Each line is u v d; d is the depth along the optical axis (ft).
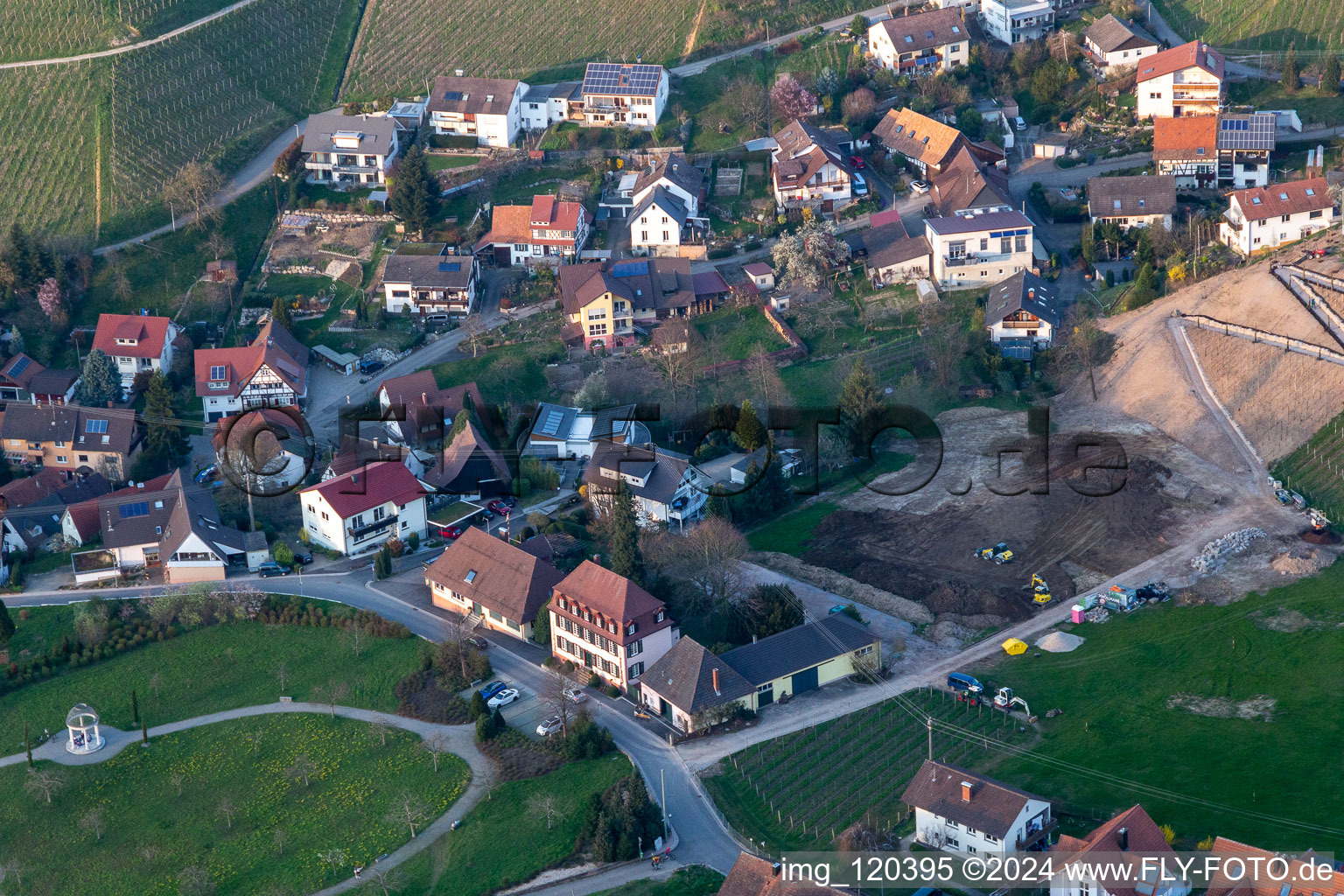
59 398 537.65
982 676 375.04
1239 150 595.06
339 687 389.80
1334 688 354.95
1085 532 433.07
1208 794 325.21
